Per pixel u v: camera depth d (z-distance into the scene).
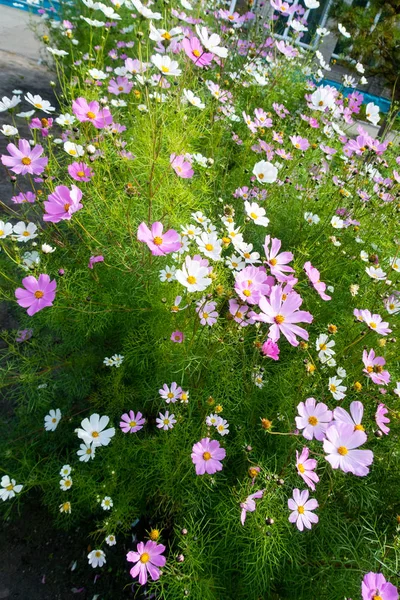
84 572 0.73
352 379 0.79
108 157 0.94
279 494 0.66
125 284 0.86
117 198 0.86
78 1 1.93
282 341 0.90
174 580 0.60
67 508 0.70
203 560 0.64
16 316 1.10
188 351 0.75
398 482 0.73
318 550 0.67
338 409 0.54
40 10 2.17
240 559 0.67
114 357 0.82
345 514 0.73
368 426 0.74
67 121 0.97
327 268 0.94
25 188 1.47
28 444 0.83
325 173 1.24
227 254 1.01
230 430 0.81
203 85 1.29
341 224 1.01
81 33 1.94
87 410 0.88
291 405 0.74
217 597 0.64
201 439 0.67
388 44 2.24
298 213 1.12
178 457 0.71
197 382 0.79
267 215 1.09
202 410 0.77
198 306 0.73
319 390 0.77
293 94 1.68
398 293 0.91
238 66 1.66
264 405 0.81
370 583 0.44
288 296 0.58
